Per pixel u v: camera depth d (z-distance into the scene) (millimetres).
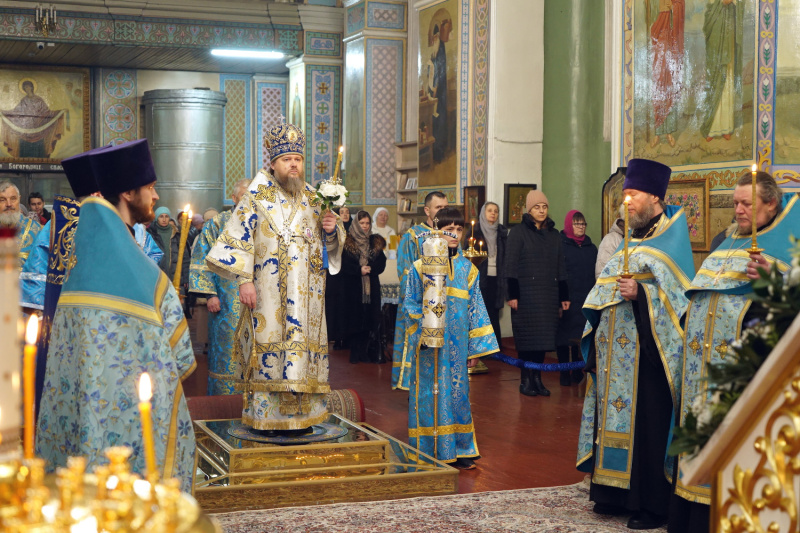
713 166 7676
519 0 11133
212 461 4707
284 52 17031
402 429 6473
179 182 18656
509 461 5516
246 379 5055
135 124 19344
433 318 5164
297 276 4938
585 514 4324
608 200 8773
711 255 3842
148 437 1572
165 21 16234
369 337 10047
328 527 4023
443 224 5375
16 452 1483
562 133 11031
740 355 1916
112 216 3018
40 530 1376
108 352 2896
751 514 1735
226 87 19734
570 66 10930
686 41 7953
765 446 1708
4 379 1420
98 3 15680
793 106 7012
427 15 12633
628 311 4262
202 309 10125
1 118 18578
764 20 7160
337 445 4980
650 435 4098
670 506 3857
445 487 4703
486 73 11203
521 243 7914
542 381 8750
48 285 3562
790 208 3664
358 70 15172
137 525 1451
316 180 17328
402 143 14711
